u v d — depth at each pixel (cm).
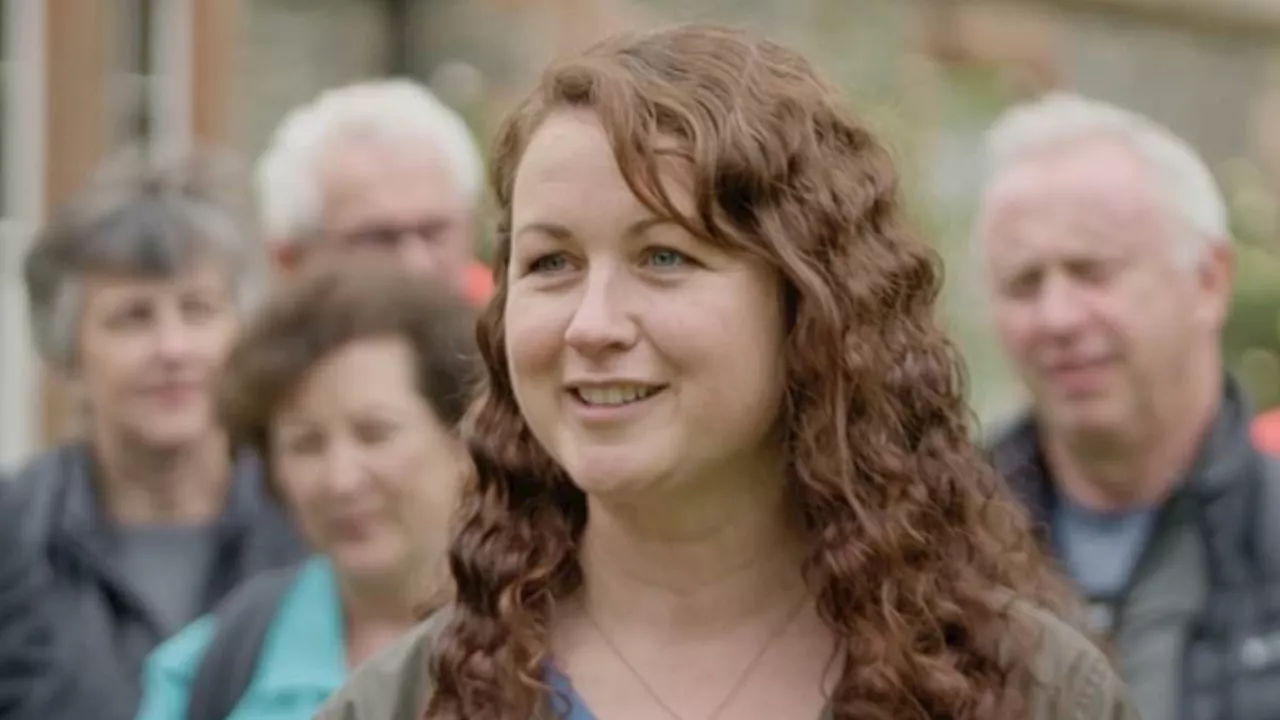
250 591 687
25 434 1479
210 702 661
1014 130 795
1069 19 2288
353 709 460
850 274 439
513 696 442
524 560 455
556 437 426
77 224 862
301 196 940
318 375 660
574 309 420
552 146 422
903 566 442
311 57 1703
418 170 938
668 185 416
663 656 442
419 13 1762
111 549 835
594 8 1792
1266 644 700
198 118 1579
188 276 850
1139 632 719
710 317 418
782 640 443
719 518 438
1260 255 2225
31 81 1520
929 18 2111
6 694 791
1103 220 753
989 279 786
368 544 661
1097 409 745
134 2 1565
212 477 854
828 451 435
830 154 443
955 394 466
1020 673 443
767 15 1952
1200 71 2473
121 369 841
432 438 663
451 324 671
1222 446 742
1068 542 761
